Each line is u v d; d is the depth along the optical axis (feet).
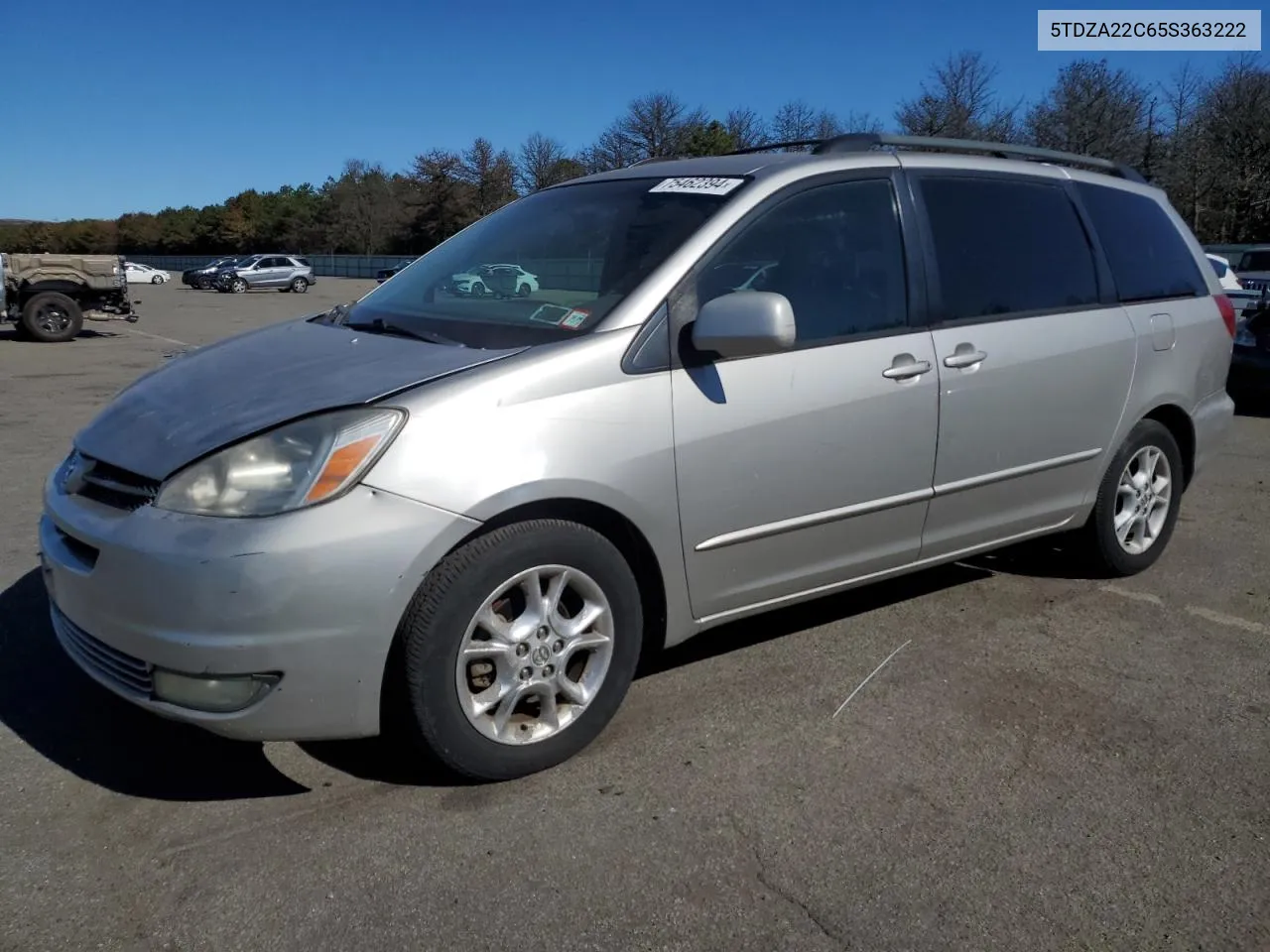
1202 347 15.93
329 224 286.66
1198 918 8.14
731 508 10.68
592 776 9.98
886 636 13.50
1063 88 115.34
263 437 8.82
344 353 10.47
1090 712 11.51
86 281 62.95
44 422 30.48
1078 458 14.19
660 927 7.92
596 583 9.94
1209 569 16.40
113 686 9.08
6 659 12.36
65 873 8.45
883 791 9.83
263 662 8.43
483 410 9.14
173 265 284.00
